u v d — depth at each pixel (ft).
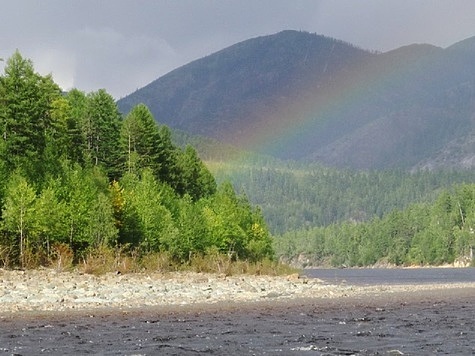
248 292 169.17
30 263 217.36
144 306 131.03
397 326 101.55
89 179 261.03
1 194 234.99
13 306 122.31
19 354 72.64
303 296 163.53
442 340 86.28
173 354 73.82
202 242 298.15
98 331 93.15
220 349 77.97
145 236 270.05
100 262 228.02
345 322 107.14
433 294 175.73
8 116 262.47
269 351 76.74
